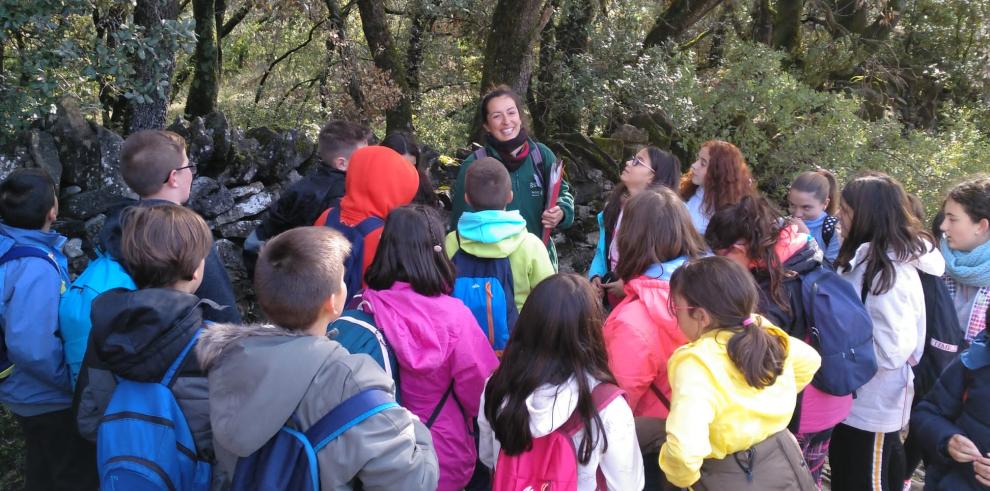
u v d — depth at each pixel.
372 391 1.59
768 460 1.99
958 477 2.18
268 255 1.69
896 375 2.75
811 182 3.71
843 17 11.99
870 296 2.69
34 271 2.37
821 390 2.48
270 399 1.50
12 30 4.25
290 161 4.50
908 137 9.02
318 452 1.53
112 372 1.77
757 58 8.02
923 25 13.27
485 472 2.56
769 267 2.45
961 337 2.97
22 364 2.33
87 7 4.50
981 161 9.37
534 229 3.61
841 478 2.92
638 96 7.30
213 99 8.72
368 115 8.02
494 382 1.99
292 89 10.28
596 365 1.95
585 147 6.09
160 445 1.66
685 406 1.92
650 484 2.48
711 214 3.49
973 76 13.07
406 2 9.62
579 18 7.80
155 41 4.63
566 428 1.92
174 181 2.47
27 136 3.74
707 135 7.62
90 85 5.70
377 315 2.16
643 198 2.44
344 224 2.82
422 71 10.20
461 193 3.51
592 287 2.00
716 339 2.00
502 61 6.93
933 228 3.74
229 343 1.57
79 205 3.74
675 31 9.07
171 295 1.76
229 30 10.37
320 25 9.73
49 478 2.55
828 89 11.34
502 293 2.62
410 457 1.61
